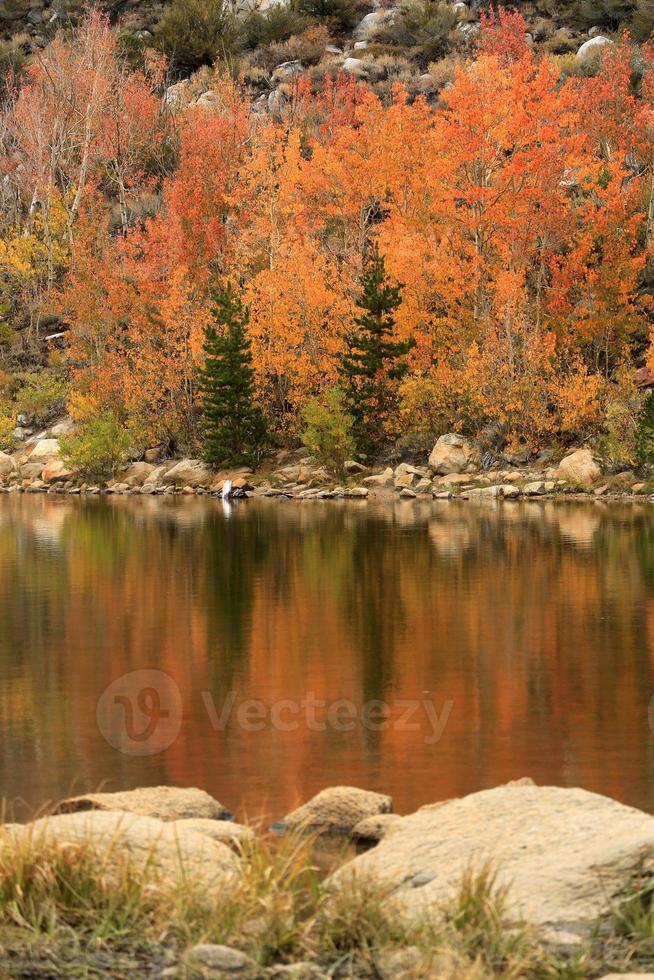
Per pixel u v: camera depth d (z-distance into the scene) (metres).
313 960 6.12
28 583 23.53
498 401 51.53
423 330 54.97
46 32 110.31
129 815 7.57
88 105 77.38
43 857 6.70
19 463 63.72
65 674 14.89
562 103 54.88
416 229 57.88
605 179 62.44
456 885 6.60
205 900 6.51
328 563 26.20
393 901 6.51
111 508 45.25
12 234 77.81
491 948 6.02
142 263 61.22
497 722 12.30
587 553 27.58
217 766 10.72
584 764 10.65
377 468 54.28
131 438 58.91
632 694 13.47
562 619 18.64
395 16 104.38
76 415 61.03
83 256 63.25
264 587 22.67
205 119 70.31
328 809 8.80
